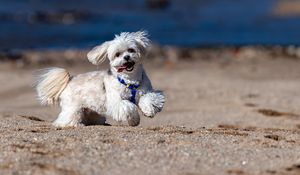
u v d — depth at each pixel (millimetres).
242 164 7840
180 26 42125
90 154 8141
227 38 35719
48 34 38156
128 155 8102
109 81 10062
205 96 17797
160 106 10016
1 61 27094
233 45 31922
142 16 48094
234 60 26875
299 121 14023
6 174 7242
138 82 9938
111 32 38906
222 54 28781
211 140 9188
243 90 18828
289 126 13312
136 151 8312
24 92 18969
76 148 8438
